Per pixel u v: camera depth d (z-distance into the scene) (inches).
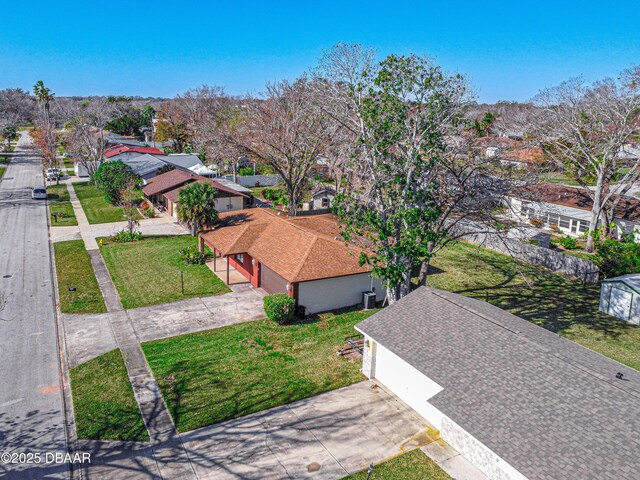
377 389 688.4
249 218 1259.2
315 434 587.8
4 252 1309.1
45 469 521.7
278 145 1658.5
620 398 495.8
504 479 495.2
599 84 1473.9
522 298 1052.5
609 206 1462.8
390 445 570.9
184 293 1034.7
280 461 539.5
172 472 519.8
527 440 467.8
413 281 1142.3
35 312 930.1
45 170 2783.0
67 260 1245.1
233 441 571.2
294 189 1707.7
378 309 978.1
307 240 1011.9
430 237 820.6
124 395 658.2
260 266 1064.8
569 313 972.6
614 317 954.1
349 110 970.1
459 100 871.7
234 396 662.5
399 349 646.5
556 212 1598.2
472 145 914.7
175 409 629.6
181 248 1366.9
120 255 1295.5
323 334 856.9
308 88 1531.7
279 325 889.5
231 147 1702.8
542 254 1268.5
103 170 1964.8
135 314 925.8
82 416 611.2
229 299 1010.1
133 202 1914.4
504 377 553.0
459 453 556.1
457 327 658.8
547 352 577.6
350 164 925.2
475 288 1112.8
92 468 523.8
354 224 838.5
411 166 817.5
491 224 920.9
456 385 560.1
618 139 1347.2
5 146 3998.5
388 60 841.5
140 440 569.3
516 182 916.0
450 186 909.8
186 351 784.3
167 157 2532.0
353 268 965.8
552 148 1659.7
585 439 455.2
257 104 1835.6
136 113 5398.6
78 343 805.9
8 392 665.0
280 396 664.4
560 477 424.5
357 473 522.9
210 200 1275.8
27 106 5610.2
